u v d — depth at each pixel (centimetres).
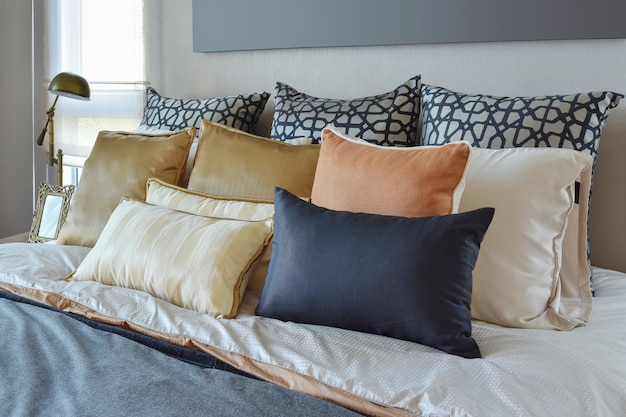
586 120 199
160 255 182
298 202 172
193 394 118
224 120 268
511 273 170
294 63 283
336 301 152
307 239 160
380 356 138
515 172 178
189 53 311
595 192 225
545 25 229
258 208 200
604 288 199
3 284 190
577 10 224
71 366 131
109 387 120
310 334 148
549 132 199
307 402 116
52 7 347
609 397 129
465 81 247
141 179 238
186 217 193
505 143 203
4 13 363
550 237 174
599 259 226
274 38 282
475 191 180
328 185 186
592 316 176
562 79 231
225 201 208
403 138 233
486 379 127
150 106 292
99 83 337
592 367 135
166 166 240
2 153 371
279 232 170
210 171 225
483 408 116
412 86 236
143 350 141
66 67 346
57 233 276
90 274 194
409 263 147
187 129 244
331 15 268
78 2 340
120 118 334
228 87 301
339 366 133
